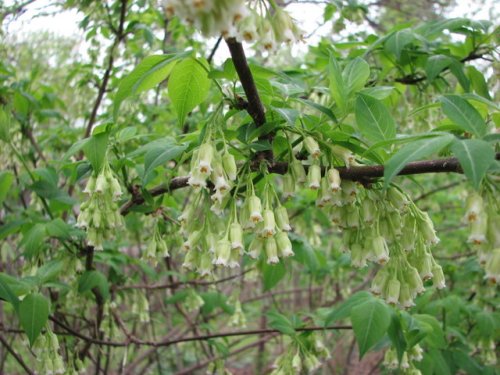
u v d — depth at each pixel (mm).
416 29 4309
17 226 3703
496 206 2010
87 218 3002
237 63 2141
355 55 4516
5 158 4875
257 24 2035
